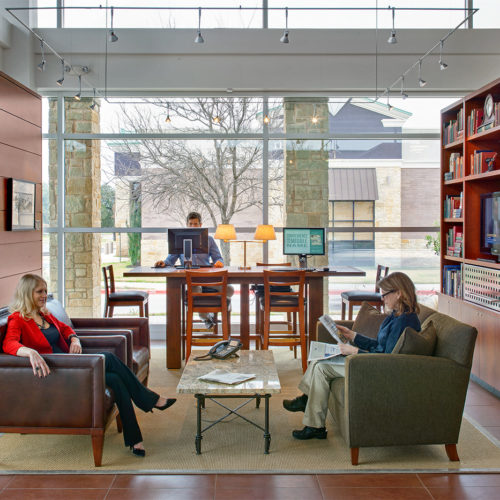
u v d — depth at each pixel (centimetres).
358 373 282
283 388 433
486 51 609
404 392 284
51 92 626
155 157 639
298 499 252
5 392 284
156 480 272
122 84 611
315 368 325
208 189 641
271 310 475
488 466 288
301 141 638
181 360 506
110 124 634
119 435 338
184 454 304
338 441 323
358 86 613
